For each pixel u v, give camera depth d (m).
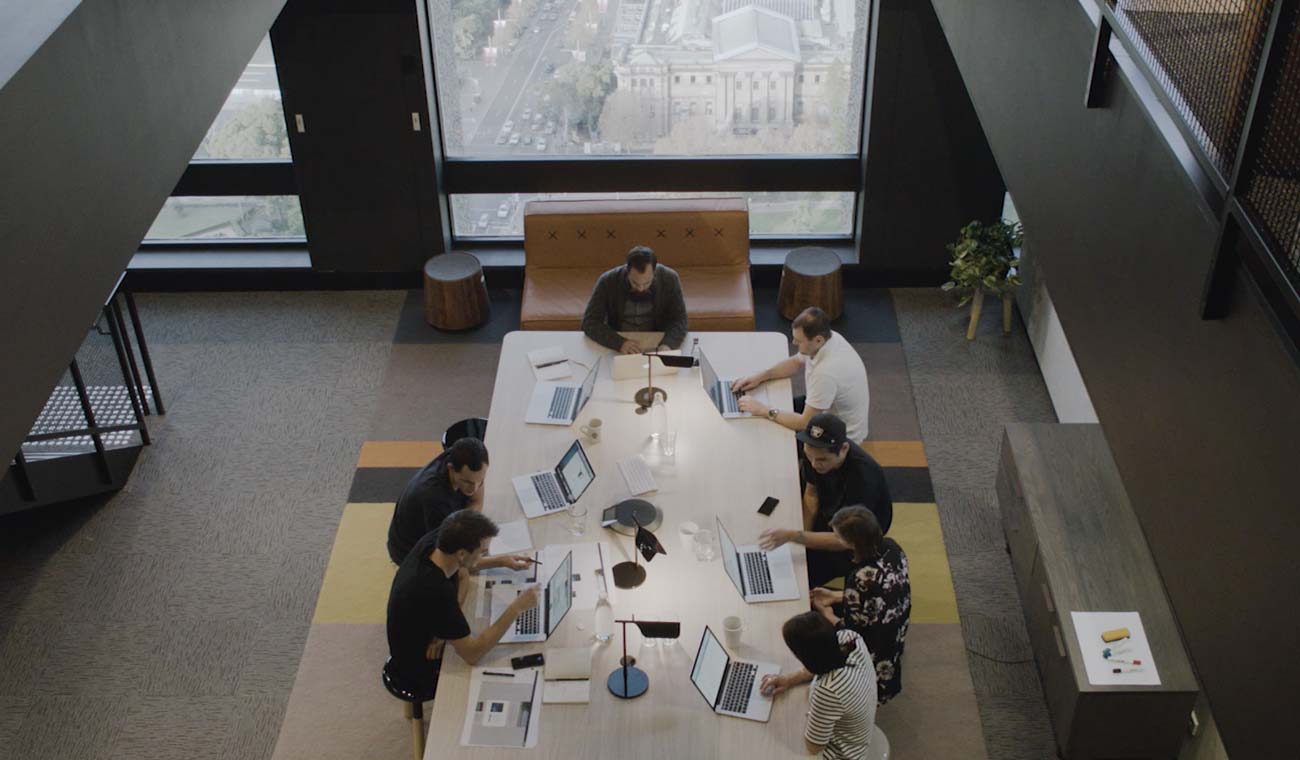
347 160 7.27
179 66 3.88
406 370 7.01
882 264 7.68
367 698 4.98
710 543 4.48
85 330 3.15
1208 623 2.48
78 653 5.19
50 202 2.97
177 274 7.67
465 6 7.00
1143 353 2.92
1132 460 2.99
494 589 4.32
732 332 6.19
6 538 5.76
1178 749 4.41
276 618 5.36
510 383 5.50
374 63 6.89
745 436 5.13
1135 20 3.03
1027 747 4.71
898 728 4.80
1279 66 2.22
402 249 7.64
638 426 5.19
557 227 7.03
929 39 6.82
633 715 3.84
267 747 4.79
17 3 3.11
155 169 3.66
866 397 5.34
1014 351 7.06
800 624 3.60
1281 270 2.17
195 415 6.61
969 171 7.29
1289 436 2.16
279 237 7.89
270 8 4.89
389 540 4.91
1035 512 4.94
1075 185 3.56
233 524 5.88
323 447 6.39
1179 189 2.75
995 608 5.34
